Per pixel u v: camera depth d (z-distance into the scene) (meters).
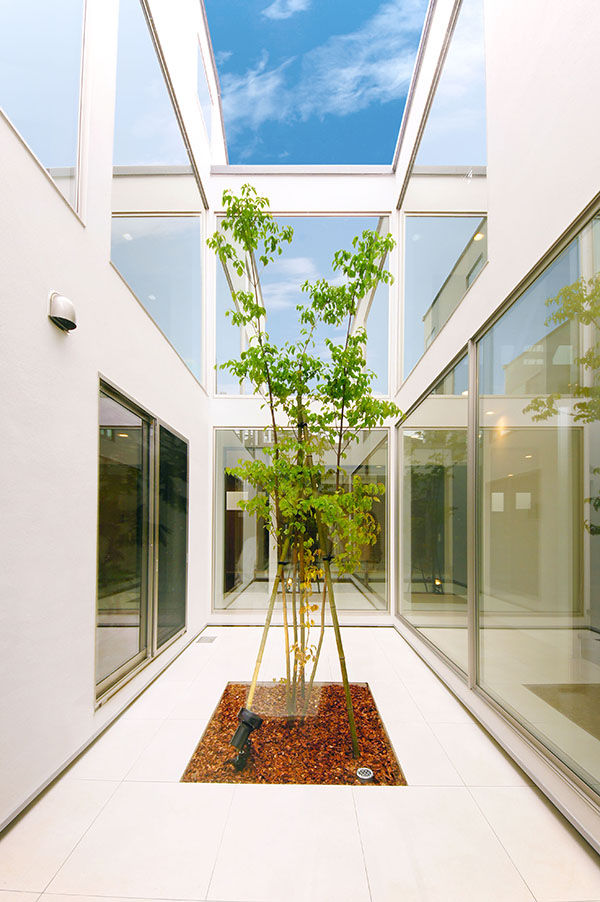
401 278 7.07
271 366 3.40
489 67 3.61
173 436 5.19
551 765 2.62
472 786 2.67
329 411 3.58
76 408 2.99
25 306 2.44
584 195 2.33
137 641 4.16
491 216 3.57
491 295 3.56
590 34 2.26
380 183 7.37
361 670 4.55
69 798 2.54
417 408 5.92
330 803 2.51
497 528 3.46
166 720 3.48
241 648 5.38
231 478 7.08
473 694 3.78
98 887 1.95
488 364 3.68
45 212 2.65
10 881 1.97
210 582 6.88
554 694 2.61
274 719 3.49
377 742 3.16
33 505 2.48
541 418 2.77
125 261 3.91
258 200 3.30
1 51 2.31
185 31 5.93
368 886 1.97
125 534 3.91
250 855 2.13
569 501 2.46
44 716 2.57
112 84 3.60
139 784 2.67
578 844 2.21
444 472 4.78
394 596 6.90
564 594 2.50
